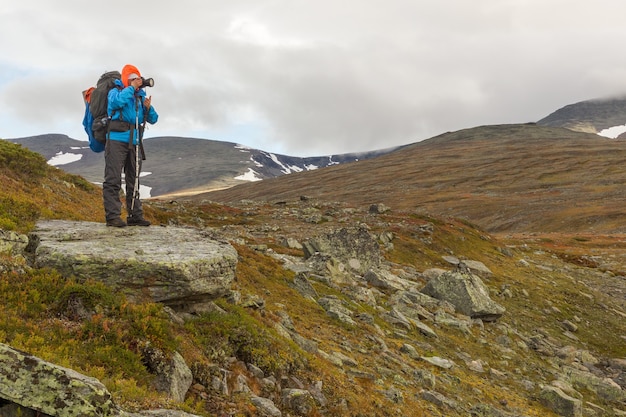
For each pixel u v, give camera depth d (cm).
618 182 16738
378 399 1371
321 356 1562
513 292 4081
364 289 2945
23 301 844
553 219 12419
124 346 834
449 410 1617
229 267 1143
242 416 884
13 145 2005
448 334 2714
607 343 3466
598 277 5447
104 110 1175
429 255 4594
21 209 1375
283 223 5453
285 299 2223
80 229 1223
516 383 2327
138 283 991
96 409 551
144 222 1355
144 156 1254
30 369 546
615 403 2502
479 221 14012
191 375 904
